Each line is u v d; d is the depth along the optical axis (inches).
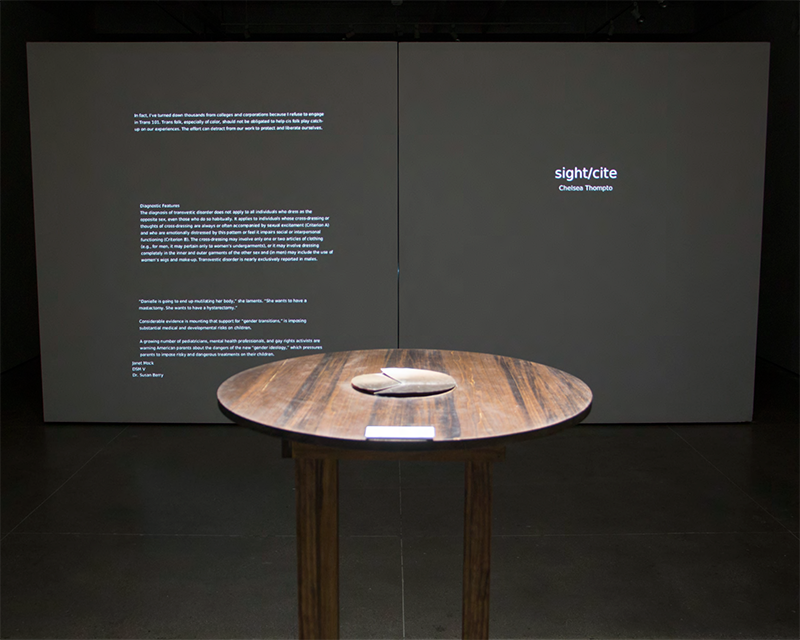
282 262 182.2
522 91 177.8
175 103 176.7
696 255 182.5
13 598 99.3
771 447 168.7
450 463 158.6
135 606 97.4
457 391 72.4
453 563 111.0
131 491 140.3
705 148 179.2
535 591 102.4
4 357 251.8
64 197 179.3
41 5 281.4
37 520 126.1
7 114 255.4
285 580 105.0
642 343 185.3
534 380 77.6
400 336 184.7
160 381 185.3
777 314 262.1
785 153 255.8
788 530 123.1
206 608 97.0
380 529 123.6
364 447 56.4
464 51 176.4
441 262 182.5
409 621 94.4
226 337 184.1
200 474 149.9
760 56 176.4
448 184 180.2
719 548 116.3
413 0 339.3
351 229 181.3
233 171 179.2
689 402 187.2
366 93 177.3
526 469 154.5
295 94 177.0
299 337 184.7
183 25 318.7
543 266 183.0
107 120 177.0
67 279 181.9
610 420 187.6
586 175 180.1
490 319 184.5
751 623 94.2
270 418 62.1
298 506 68.4
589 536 120.7
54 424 186.2
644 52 176.2
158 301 182.7
